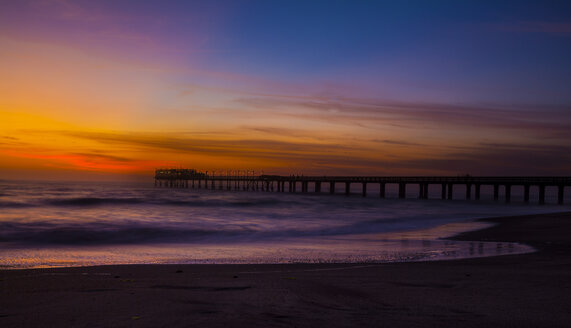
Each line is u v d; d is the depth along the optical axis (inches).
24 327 205.8
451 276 374.6
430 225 1194.6
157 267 447.2
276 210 1734.7
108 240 817.5
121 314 231.0
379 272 402.9
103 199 2060.8
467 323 216.4
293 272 405.7
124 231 919.0
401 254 586.2
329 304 260.7
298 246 706.2
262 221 1238.9
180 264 478.0
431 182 3085.6
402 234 941.8
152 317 223.6
